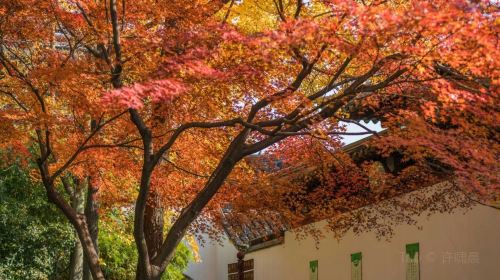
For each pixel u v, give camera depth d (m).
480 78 9.24
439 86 8.85
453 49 7.88
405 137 10.05
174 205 13.15
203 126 9.57
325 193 14.33
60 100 11.55
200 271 28.31
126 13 10.46
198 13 10.31
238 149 10.25
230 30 8.77
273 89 9.98
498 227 11.88
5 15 10.64
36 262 17.55
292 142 12.80
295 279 19.52
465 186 9.94
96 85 9.82
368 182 14.05
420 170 12.76
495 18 7.35
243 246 22.25
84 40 11.36
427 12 7.27
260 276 22.27
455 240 12.91
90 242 10.43
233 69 9.05
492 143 9.66
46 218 18.17
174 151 12.45
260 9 11.30
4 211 17.19
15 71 10.58
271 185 13.95
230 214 15.25
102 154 11.70
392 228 14.95
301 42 8.17
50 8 10.69
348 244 16.77
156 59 9.84
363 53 8.70
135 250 21.44
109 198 15.04
